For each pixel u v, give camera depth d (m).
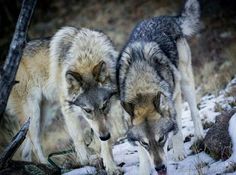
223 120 9.96
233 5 24.73
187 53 11.96
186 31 12.34
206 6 25.11
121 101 9.86
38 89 13.52
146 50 10.32
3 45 26.23
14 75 9.59
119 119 11.37
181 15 12.37
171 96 9.92
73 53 12.03
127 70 10.05
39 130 13.63
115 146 12.66
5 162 9.52
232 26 23.48
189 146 10.94
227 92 13.72
